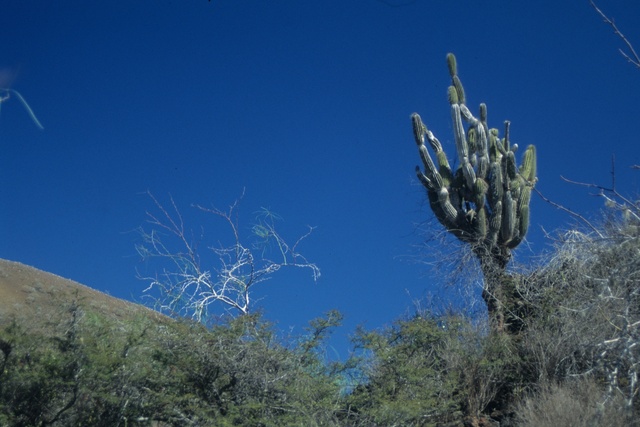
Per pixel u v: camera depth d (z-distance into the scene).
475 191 13.36
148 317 9.78
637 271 8.38
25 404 8.52
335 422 9.05
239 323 9.49
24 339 8.84
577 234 10.91
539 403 8.99
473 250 12.97
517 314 12.12
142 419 8.84
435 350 10.92
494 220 13.15
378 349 10.09
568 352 9.86
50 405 8.64
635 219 8.96
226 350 9.29
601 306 8.88
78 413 8.70
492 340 10.88
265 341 9.59
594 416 7.73
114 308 10.96
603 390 8.51
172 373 9.21
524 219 13.45
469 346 10.78
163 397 8.91
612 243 9.52
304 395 9.01
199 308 9.78
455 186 13.91
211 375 9.23
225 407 9.06
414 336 11.05
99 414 8.76
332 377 9.94
